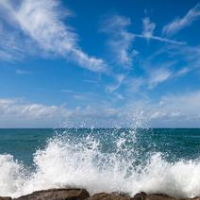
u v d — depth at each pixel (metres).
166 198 8.66
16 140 38.06
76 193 8.60
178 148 23.61
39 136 49.19
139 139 26.19
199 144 26.91
